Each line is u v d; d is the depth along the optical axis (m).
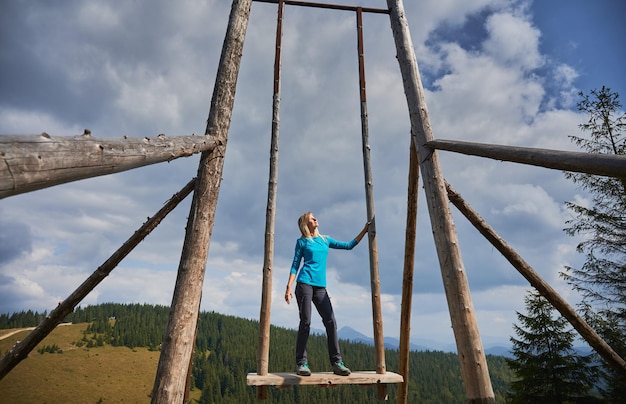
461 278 3.28
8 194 1.38
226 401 111.50
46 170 1.53
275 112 5.38
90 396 96.88
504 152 2.77
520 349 17.56
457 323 3.15
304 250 4.91
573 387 15.52
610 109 14.79
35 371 104.50
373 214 5.28
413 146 4.55
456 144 3.38
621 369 4.18
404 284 5.17
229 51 4.47
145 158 2.62
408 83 4.27
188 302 3.54
